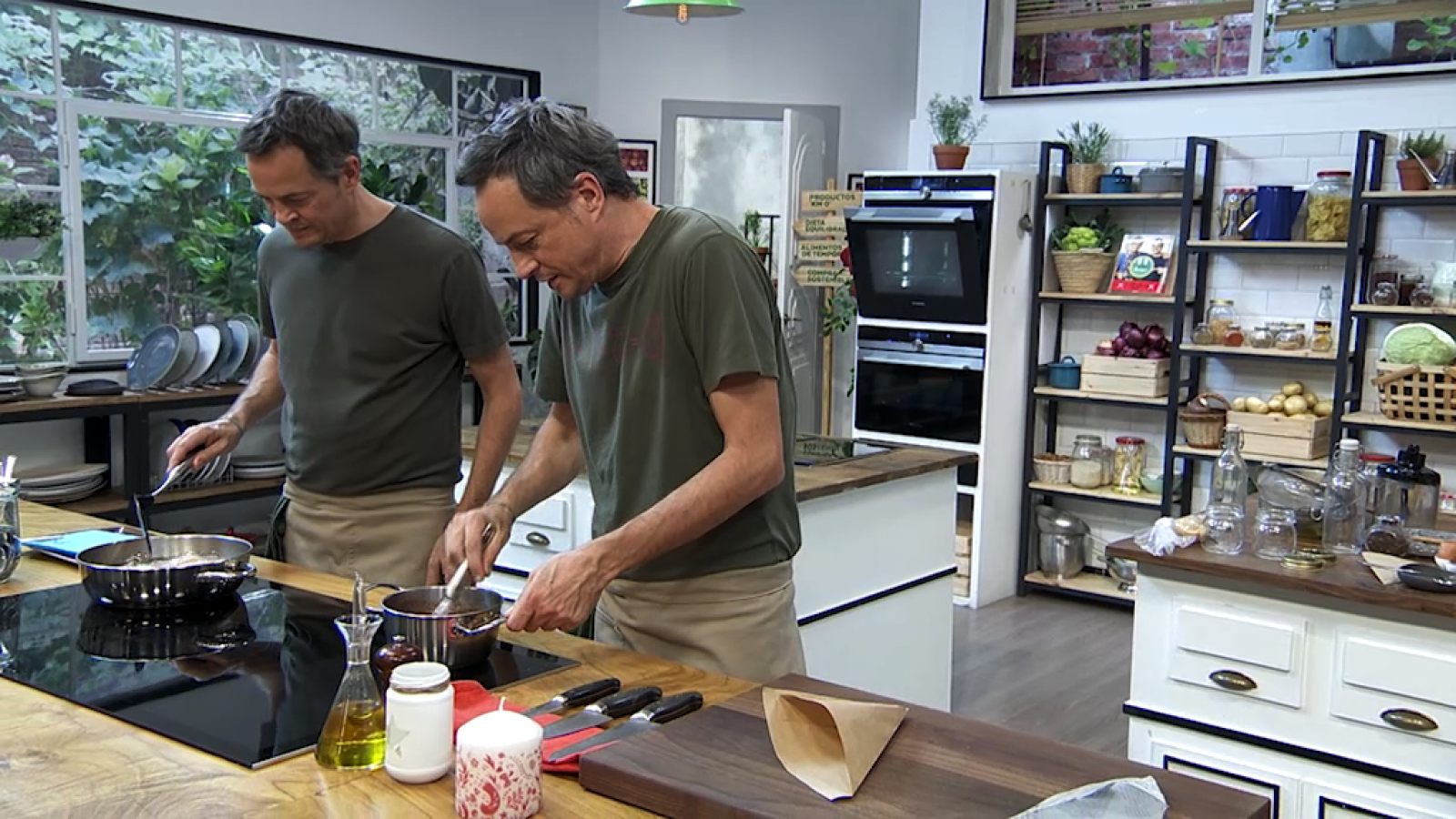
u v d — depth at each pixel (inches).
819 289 251.3
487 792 48.3
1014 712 160.9
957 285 203.8
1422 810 92.5
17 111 183.3
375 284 95.0
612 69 261.6
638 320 72.9
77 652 69.9
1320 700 97.3
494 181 67.5
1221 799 49.0
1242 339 194.2
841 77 262.2
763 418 71.1
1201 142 195.0
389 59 227.6
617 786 51.4
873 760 52.0
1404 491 112.6
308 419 98.1
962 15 222.5
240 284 210.7
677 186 267.4
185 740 57.0
